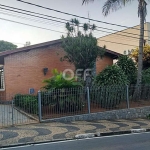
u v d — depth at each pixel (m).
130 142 6.27
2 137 6.70
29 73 13.79
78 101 10.15
